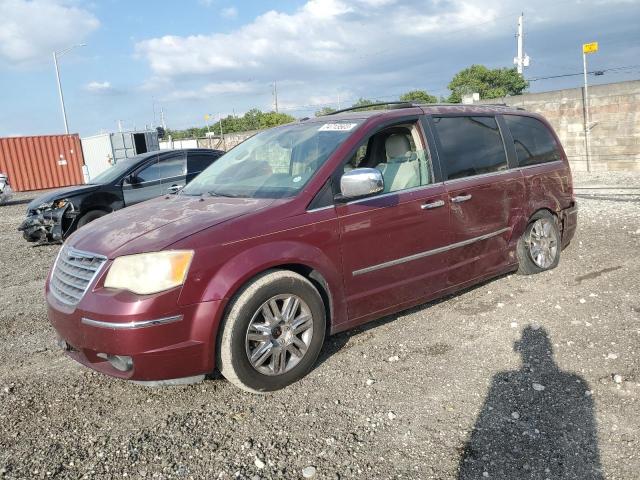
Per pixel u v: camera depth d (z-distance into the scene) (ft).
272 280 11.30
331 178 12.85
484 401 10.81
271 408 11.00
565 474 8.56
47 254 29.86
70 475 9.11
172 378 10.66
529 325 14.47
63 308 11.15
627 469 8.59
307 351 11.97
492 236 16.51
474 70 171.63
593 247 22.76
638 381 11.25
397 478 8.67
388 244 13.56
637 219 28.48
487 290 17.48
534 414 10.26
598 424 9.82
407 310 16.10
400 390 11.45
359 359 13.01
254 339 11.18
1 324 17.43
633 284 17.40
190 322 10.52
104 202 31.45
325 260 12.32
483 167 16.42
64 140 95.45
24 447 9.99
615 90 75.36
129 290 10.37
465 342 13.65
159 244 10.68
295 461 9.23
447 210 14.89
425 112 15.47
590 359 12.34
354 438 9.82
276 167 14.14
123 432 10.38
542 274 18.88
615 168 76.95
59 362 13.93
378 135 14.47
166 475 9.01
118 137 94.02
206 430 10.32
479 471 8.73
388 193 13.76
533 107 84.23
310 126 15.29
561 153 19.81
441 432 9.86
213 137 141.59
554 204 18.84
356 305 13.12
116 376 10.77
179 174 33.55
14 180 92.17
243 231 11.30
